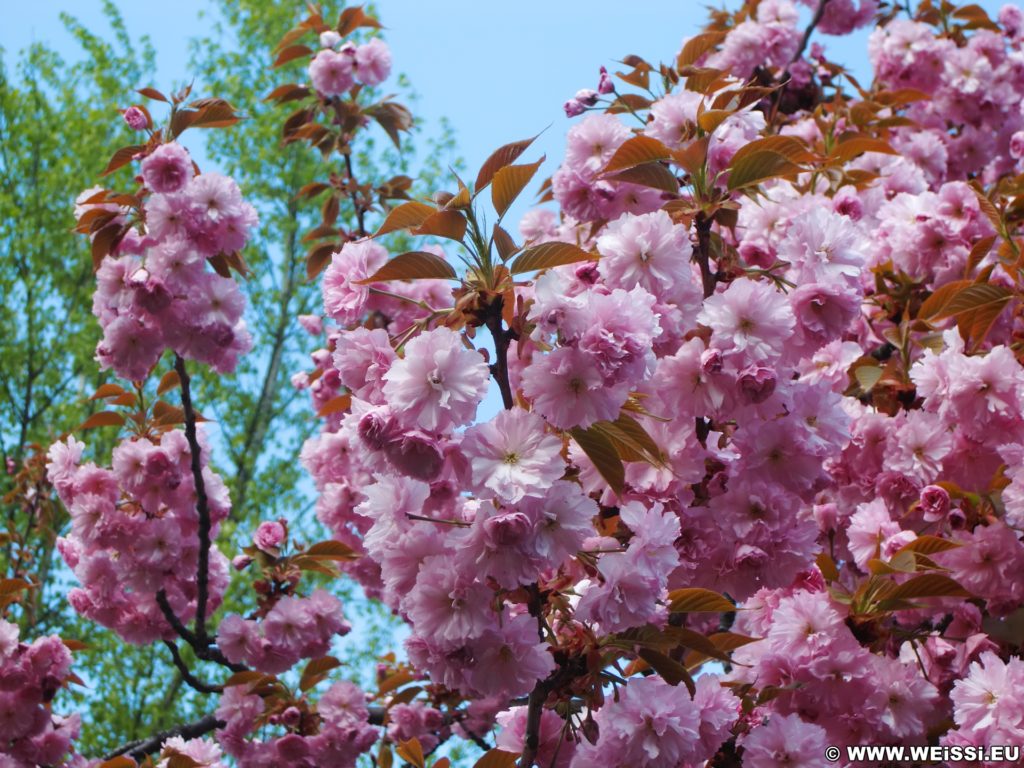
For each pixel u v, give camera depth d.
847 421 2.91
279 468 13.53
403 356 2.66
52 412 13.06
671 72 4.19
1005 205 4.27
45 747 5.09
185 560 5.04
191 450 4.79
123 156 4.59
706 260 3.17
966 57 6.63
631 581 2.55
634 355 2.38
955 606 3.53
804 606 3.11
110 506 4.86
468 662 2.53
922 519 3.72
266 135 14.59
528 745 2.77
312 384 5.83
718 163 3.43
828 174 4.98
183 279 4.53
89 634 11.79
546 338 2.45
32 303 13.52
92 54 15.14
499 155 2.64
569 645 2.78
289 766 5.15
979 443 3.71
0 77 14.81
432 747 5.69
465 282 2.64
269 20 15.11
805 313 2.86
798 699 3.12
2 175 14.27
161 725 11.45
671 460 2.86
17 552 7.20
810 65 6.96
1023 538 3.49
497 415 2.44
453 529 2.47
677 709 2.69
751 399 2.71
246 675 4.95
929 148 6.28
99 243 4.65
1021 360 3.98
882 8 7.41
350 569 5.60
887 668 3.11
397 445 2.43
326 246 6.23
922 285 4.60
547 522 2.44
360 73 6.62
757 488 2.85
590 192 3.67
